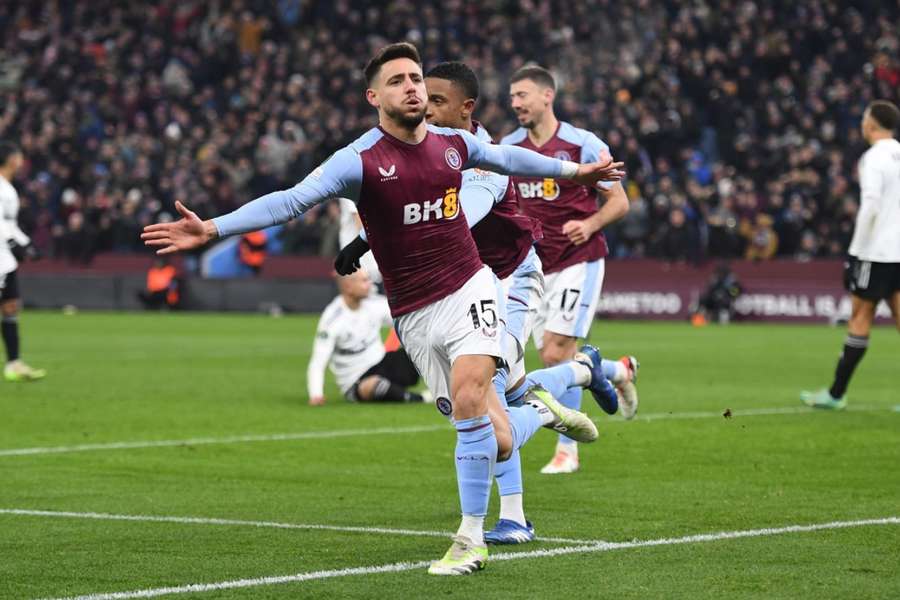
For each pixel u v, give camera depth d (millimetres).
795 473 16078
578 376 14789
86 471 16453
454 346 11352
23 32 73875
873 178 21719
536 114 17078
